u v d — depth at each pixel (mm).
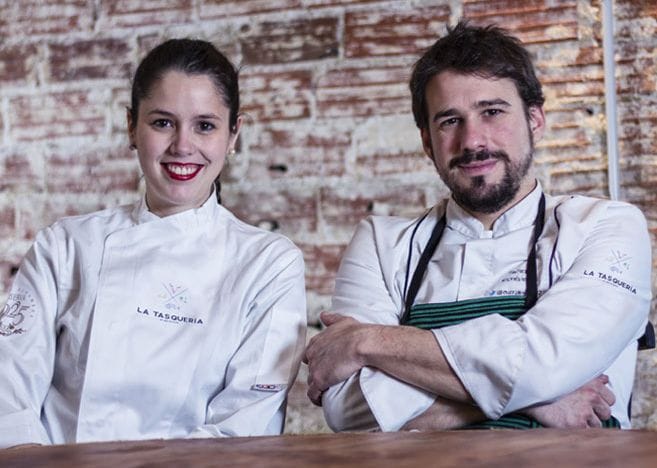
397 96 2623
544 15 2506
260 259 1833
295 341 1802
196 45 1879
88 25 2906
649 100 2420
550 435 837
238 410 1713
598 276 1711
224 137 1873
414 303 1869
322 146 2678
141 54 2857
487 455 698
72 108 2906
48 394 1787
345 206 2652
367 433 913
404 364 1657
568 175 2479
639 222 1840
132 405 1743
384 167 2627
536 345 1608
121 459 737
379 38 2645
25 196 2924
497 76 1830
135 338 1758
